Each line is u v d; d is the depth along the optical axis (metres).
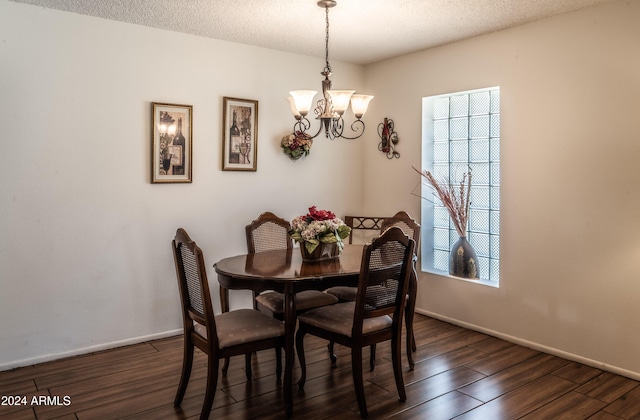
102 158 3.32
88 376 2.92
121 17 3.26
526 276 3.45
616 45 2.92
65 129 3.17
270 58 4.07
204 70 3.73
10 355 3.03
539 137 3.33
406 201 4.37
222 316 2.62
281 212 4.22
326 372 2.99
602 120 3.00
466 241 3.84
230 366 3.11
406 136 4.33
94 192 3.30
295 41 3.84
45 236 3.13
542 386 2.79
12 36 2.96
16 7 2.96
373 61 4.54
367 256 2.35
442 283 4.08
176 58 3.59
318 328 2.62
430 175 3.93
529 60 3.37
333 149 4.55
